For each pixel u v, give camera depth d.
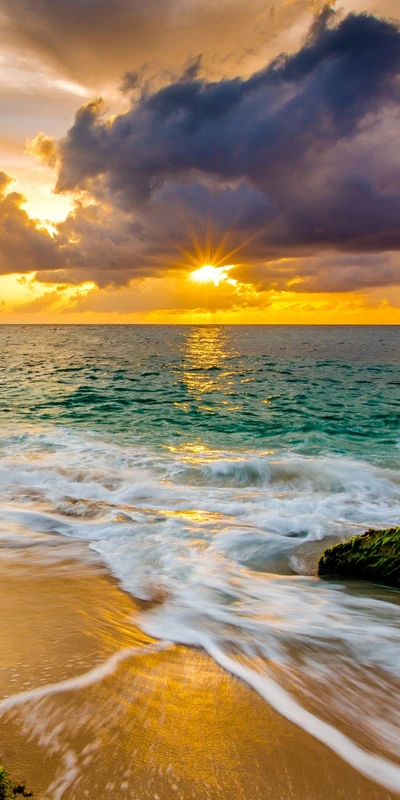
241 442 14.46
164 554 6.02
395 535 5.82
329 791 2.32
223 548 6.36
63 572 5.25
